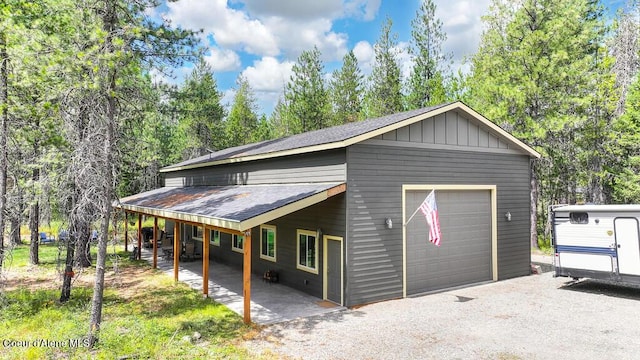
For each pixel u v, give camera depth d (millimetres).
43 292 11625
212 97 33688
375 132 10312
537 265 15016
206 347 7500
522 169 13984
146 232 21656
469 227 12680
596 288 12078
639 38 21828
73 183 9164
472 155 12648
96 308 7793
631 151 20641
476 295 11289
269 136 44250
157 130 24422
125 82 8617
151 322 8789
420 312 9641
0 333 8195
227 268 15609
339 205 10312
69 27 8539
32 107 9570
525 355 7113
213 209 11234
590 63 18562
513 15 20016
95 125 8078
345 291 10078
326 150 10828
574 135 20922
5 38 8836
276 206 9211
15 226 11961
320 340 7855
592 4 21141
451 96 32750
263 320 9109
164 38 10930
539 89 18188
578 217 11867
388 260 10742
